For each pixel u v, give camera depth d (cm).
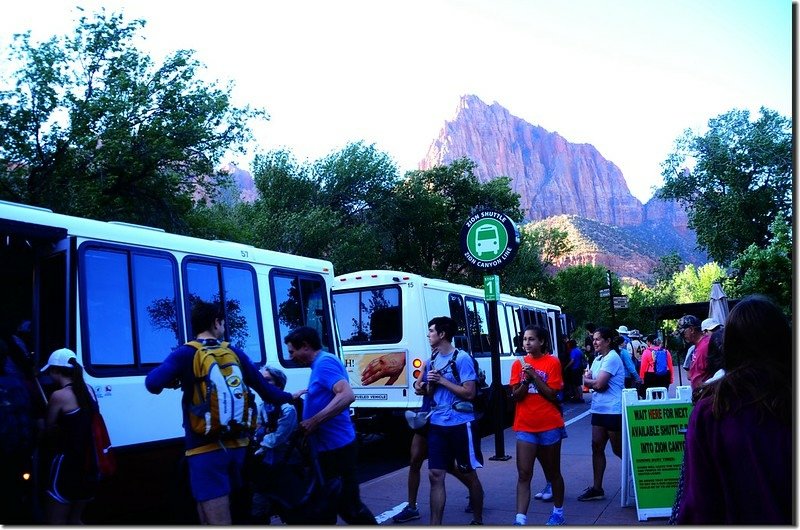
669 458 687
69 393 503
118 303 648
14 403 453
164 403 670
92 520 606
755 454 234
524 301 2020
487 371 1548
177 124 2047
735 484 237
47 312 610
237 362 480
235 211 3269
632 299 6125
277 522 700
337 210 3572
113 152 1842
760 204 3844
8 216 568
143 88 1952
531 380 634
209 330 489
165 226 2114
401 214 3803
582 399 2167
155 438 655
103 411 609
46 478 493
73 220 623
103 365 619
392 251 3834
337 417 543
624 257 19462
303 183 3481
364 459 1249
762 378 244
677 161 4147
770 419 237
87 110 1808
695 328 857
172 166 2133
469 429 623
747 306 259
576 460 1020
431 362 641
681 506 254
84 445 500
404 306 1269
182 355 466
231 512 543
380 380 1264
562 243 5531
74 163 1862
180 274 729
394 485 880
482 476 929
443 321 645
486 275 1156
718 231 3947
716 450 243
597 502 753
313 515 508
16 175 1792
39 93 1769
